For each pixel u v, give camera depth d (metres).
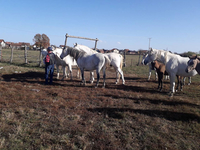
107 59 6.68
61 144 2.69
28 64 15.10
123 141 2.90
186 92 6.80
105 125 3.49
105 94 5.93
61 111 4.07
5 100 4.52
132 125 3.53
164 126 3.54
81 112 4.07
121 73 8.02
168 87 7.71
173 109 4.55
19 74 9.72
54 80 8.59
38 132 3.00
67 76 10.21
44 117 3.69
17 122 3.29
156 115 4.11
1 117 3.47
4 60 16.80
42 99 5.02
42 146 2.58
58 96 5.36
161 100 5.46
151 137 3.07
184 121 3.82
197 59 4.43
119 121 3.71
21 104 4.34
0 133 2.87
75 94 5.80
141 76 11.88
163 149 2.72
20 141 2.69
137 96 5.85
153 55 6.16
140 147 2.76
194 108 4.73
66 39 9.37
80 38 9.72
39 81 7.95
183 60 5.82
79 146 2.69
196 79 10.73
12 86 6.30
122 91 6.51
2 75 9.01
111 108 4.46
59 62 8.83
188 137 3.14
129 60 27.75
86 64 6.97
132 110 4.38
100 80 9.45
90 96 5.59
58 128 3.20
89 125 3.40
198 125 3.61
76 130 3.15
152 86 7.95
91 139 2.90
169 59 5.96
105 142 2.83
